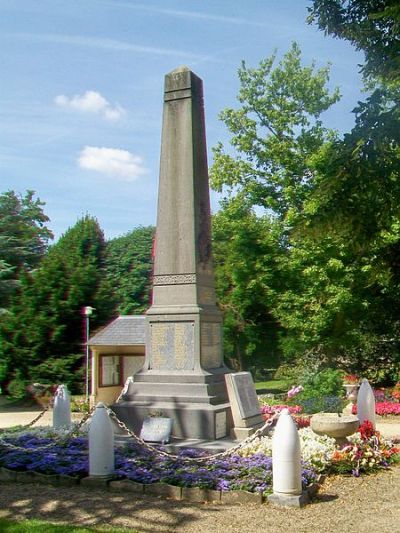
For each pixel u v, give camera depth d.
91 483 9.95
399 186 8.06
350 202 8.08
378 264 9.09
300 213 29.33
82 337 28.97
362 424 12.88
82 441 12.44
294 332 29.56
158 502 9.04
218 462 10.33
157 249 13.77
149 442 11.94
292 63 34.50
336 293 26.23
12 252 39.69
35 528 7.56
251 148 35.03
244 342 32.34
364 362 28.83
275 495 8.95
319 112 34.53
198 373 12.82
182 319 13.20
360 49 9.34
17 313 28.80
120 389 24.86
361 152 7.92
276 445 9.05
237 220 31.97
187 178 13.70
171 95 14.09
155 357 13.41
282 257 29.44
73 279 29.17
